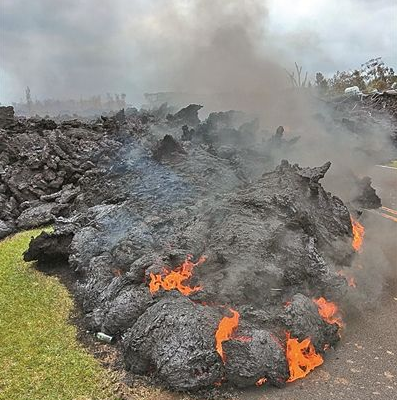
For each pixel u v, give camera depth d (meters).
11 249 11.87
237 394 6.02
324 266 7.96
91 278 8.66
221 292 7.12
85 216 11.02
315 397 5.95
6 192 15.82
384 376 6.38
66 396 6.03
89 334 7.57
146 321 6.62
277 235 8.11
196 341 6.10
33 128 20.20
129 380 6.32
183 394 6.01
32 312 8.27
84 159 16.59
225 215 8.95
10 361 6.80
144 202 11.07
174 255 7.85
